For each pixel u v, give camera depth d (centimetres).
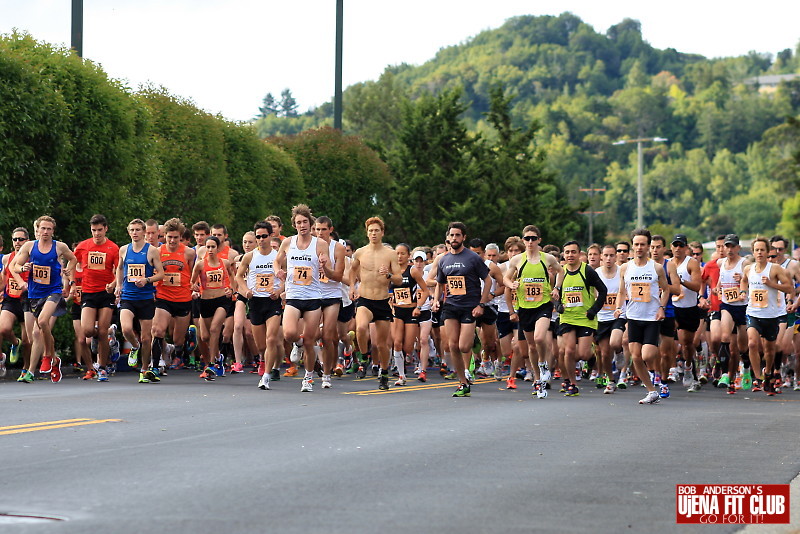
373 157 5328
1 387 2006
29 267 2128
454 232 1959
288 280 1967
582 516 870
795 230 11856
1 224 2403
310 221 1962
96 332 2227
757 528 855
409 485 988
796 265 2362
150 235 2325
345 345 2805
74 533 775
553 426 1479
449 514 862
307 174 5138
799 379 2323
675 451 1251
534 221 7131
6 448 1177
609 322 2153
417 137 6875
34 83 2477
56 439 1251
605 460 1168
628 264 1942
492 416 1597
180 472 1031
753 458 1206
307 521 825
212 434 1309
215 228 2480
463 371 1988
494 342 2500
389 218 6819
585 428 1465
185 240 2419
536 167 7212
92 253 2161
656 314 1916
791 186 14575
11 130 2417
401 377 2266
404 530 801
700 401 1980
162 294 2325
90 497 907
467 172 6769
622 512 891
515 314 2080
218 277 2380
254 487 959
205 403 1703
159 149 3228
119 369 2516
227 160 4016
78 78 2677
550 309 2027
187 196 3572
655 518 873
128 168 2816
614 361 2544
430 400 1869
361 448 1213
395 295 2266
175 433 1314
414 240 6744
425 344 2438
